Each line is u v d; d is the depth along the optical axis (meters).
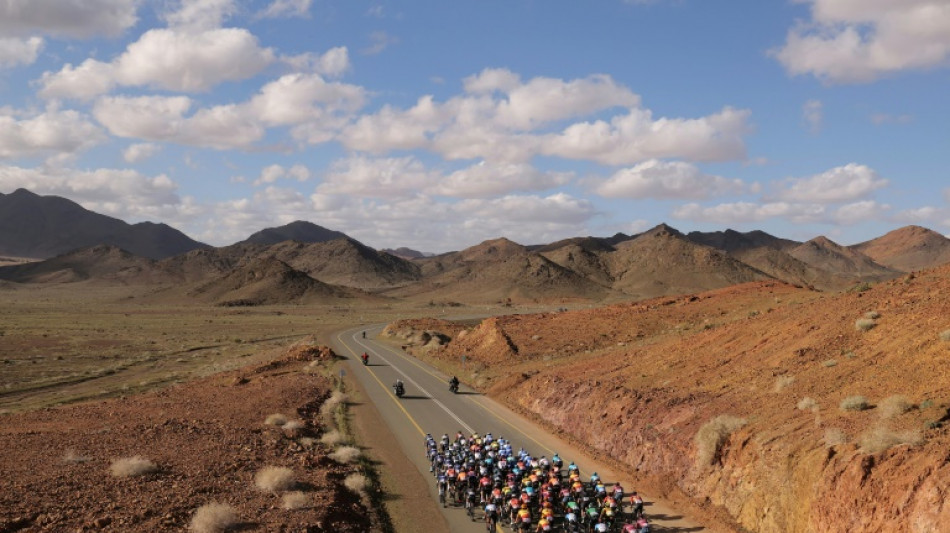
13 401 54.84
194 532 21.38
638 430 33.72
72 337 109.00
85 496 23.83
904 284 38.88
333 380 60.38
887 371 27.12
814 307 41.50
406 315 177.00
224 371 70.75
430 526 26.05
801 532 21.05
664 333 63.69
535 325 79.69
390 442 38.19
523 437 38.78
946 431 20.16
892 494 18.56
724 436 27.22
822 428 23.70
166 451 31.47
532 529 25.09
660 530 24.45
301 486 27.92
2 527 20.25
